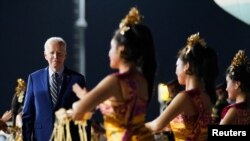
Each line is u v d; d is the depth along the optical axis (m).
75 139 6.12
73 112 3.90
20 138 8.49
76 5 15.68
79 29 15.70
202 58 4.71
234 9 13.39
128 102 3.92
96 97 3.84
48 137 6.41
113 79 3.89
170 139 6.20
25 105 6.55
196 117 4.62
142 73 4.07
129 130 3.91
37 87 6.53
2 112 15.52
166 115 4.54
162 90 7.27
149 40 4.04
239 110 5.16
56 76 6.51
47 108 6.45
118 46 3.99
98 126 5.45
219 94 7.17
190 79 4.73
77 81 6.54
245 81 5.24
